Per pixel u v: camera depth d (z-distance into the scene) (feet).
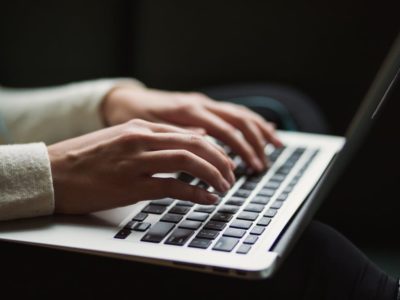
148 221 1.99
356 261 2.04
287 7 4.30
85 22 4.52
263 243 1.80
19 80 4.50
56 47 4.51
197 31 4.46
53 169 2.08
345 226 2.98
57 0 4.47
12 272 2.06
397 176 3.03
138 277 2.02
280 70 4.39
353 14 4.19
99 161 2.06
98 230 1.95
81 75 4.57
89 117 2.99
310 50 4.31
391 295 1.93
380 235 2.83
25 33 4.46
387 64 2.38
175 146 2.06
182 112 2.68
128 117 2.86
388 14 4.13
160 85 4.59
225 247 1.78
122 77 4.66
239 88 3.70
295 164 2.54
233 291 1.97
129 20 4.57
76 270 2.04
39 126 3.05
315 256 2.02
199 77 4.52
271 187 2.27
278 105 3.40
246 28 4.39
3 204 1.99
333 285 1.95
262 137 2.71
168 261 1.73
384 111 3.08
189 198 2.00
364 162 3.08
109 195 2.03
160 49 4.54
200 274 1.98
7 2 4.40
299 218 1.84
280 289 1.95
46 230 1.96
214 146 2.14
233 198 2.16
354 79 4.27
